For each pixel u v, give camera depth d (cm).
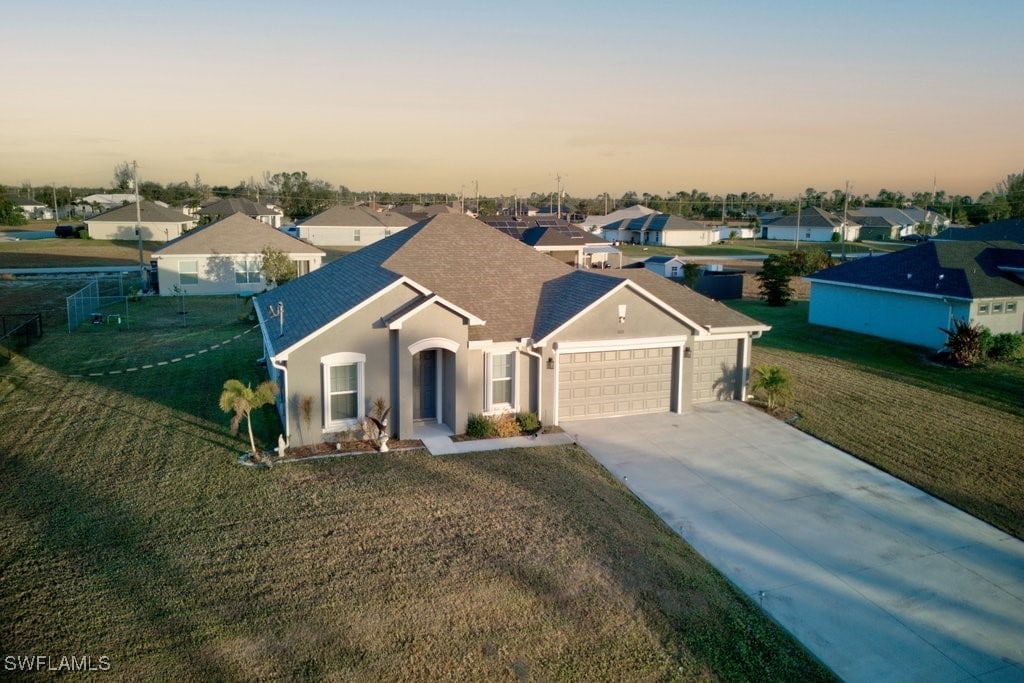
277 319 2188
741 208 16900
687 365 2239
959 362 2884
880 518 1555
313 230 8631
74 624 1066
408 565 1263
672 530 1471
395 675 991
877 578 1319
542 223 6166
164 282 4434
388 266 2166
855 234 10894
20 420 1973
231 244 4575
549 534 1397
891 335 3400
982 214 11762
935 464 1847
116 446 1791
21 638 1028
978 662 1093
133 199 13088
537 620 1129
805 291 5197
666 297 2428
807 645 1121
